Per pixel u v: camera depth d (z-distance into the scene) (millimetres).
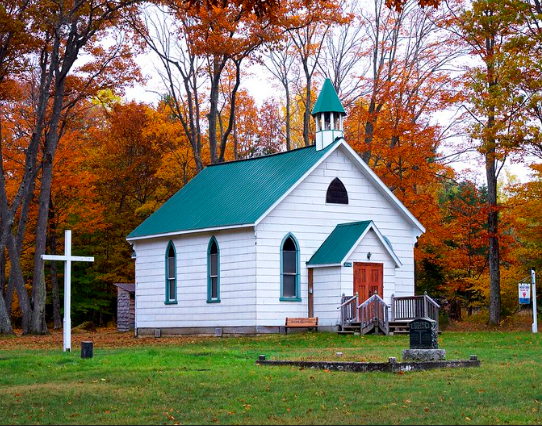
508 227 52469
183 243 40000
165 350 26984
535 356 23516
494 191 44188
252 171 41344
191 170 63875
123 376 19328
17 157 50750
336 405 14930
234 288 36938
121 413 14578
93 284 61938
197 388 17172
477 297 59562
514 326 43625
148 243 42375
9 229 41656
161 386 17578
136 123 62188
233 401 15594
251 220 35625
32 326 42062
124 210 64625
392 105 47938
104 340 37125
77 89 44750
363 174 39375
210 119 50812
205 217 38906
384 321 34688
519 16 36688
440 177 50750
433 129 46219
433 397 15586
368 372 19328
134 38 45531
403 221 40438
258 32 45250
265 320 35938
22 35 39406
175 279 40344
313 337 33156
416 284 58500
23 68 42375
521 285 37344
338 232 37500
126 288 51500
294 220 37125
